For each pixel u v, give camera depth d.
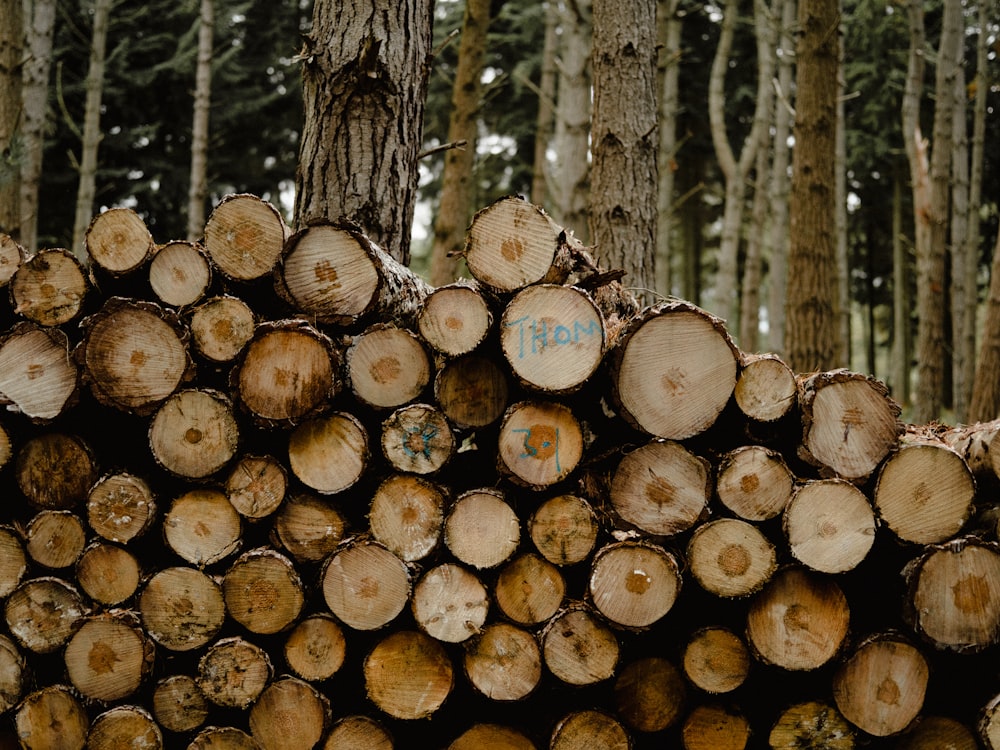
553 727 2.40
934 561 2.30
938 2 11.16
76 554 2.60
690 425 2.36
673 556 2.34
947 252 12.23
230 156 14.27
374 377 2.47
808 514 2.33
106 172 12.05
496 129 14.53
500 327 2.36
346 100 3.58
